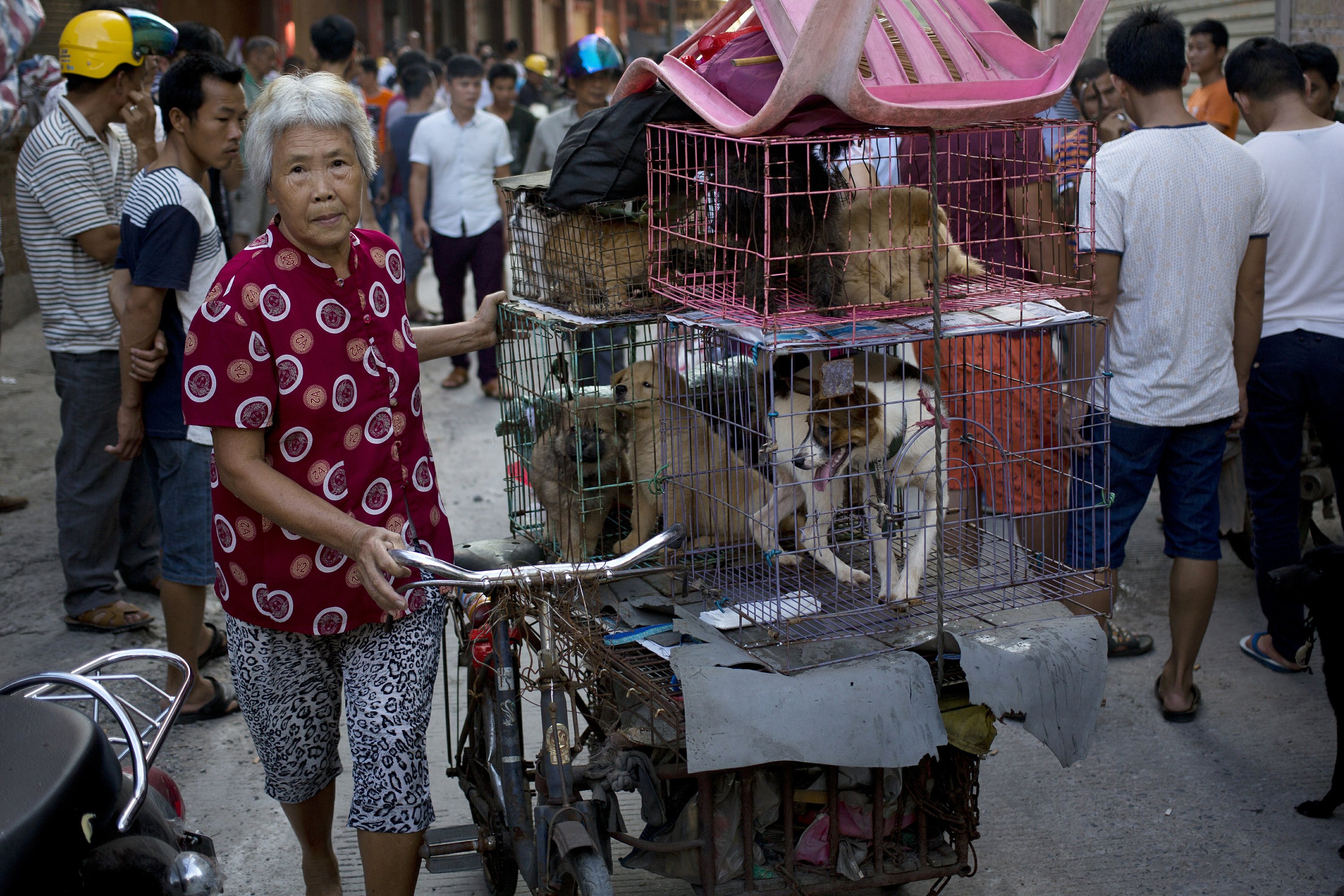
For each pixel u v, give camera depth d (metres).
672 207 2.68
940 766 2.54
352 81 13.87
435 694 4.25
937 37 2.39
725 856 2.40
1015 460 2.87
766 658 2.29
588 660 2.43
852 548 2.81
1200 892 2.98
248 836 3.34
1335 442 3.98
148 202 3.54
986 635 2.37
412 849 2.43
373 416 2.40
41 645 4.49
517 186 3.04
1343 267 3.81
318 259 2.30
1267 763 3.59
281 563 2.36
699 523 2.94
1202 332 3.53
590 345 3.53
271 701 2.48
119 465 4.53
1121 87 3.68
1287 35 6.02
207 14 18.27
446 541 2.59
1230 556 5.29
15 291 10.00
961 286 2.69
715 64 2.47
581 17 33.91
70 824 1.70
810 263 2.42
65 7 9.71
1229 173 3.47
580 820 2.25
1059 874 3.07
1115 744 3.73
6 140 9.56
